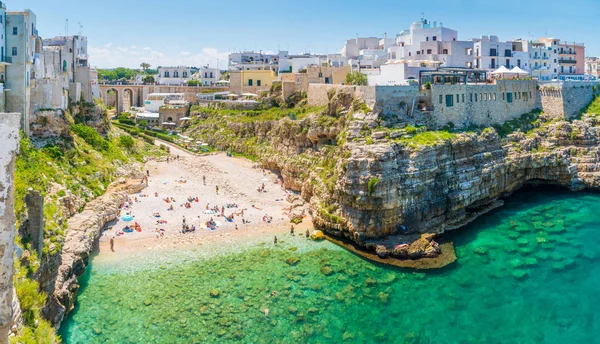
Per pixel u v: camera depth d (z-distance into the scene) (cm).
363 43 15875
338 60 14662
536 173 9100
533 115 10206
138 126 13938
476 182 7675
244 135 12381
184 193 8712
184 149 12419
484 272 5788
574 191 9156
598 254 6241
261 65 18188
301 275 5675
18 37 7144
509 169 8525
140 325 4572
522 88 10156
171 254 6200
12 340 2905
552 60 14075
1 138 2466
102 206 7000
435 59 12550
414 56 13100
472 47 13050
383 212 6556
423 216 6919
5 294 2572
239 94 15775
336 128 8556
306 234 6950
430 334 4562
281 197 8825
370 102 7919
